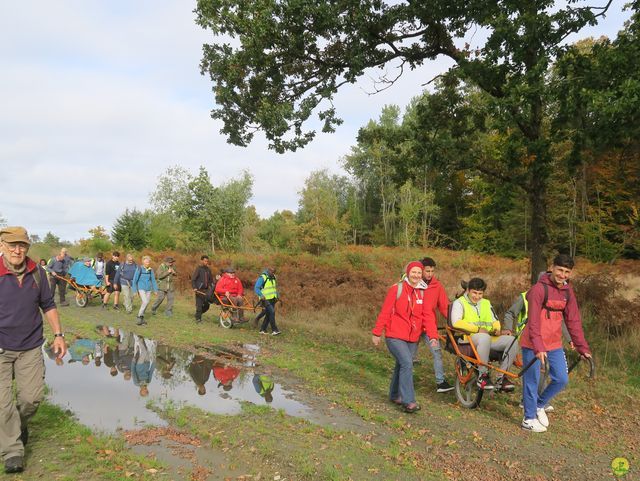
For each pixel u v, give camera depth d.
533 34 8.91
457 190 47.97
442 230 51.69
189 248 31.64
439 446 4.80
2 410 3.90
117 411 5.56
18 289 4.06
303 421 5.34
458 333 6.44
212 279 13.30
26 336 4.09
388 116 59.06
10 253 4.04
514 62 9.52
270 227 49.44
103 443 4.47
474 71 9.98
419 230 48.38
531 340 5.21
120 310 15.16
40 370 4.18
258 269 20.33
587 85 8.44
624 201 21.38
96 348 9.35
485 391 6.54
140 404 5.85
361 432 5.11
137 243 36.22
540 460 4.52
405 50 12.13
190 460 4.26
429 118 12.77
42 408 5.39
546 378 5.78
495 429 5.33
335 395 6.51
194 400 6.11
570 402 6.42
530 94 8.68
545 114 10.89
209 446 4.60
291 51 11.15
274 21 10.39
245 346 9.91
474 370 6.05
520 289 12.02
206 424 5.15
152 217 37.72
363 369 7.99
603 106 7.65
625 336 9.00
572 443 4.96
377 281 15.81
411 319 5.95
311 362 8.39
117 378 7.12
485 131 12.52
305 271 17.25
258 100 11.95
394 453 4.50
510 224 34.09
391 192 57.91
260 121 11.43
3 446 3.88
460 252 33.66
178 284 20.27
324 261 20.83
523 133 10.32
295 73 12.46
